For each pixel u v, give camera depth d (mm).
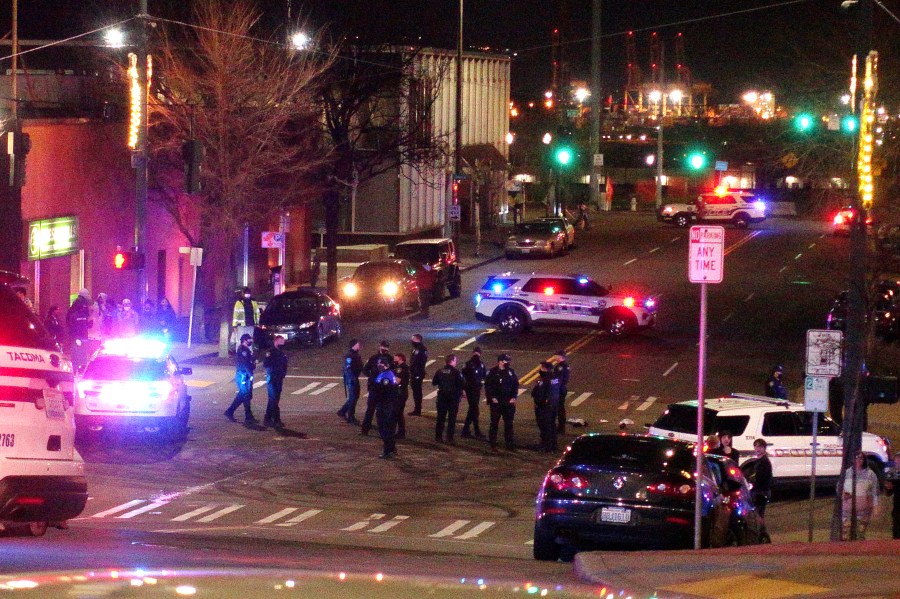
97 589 13234
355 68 82312
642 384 58438
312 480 38812
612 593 15328
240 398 48312
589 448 25703
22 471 15203
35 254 60844
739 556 19797
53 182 62531
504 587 15039
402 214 116812
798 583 16688
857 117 34719
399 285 78562
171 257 77188
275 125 69750
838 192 52844
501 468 41438
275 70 71438
